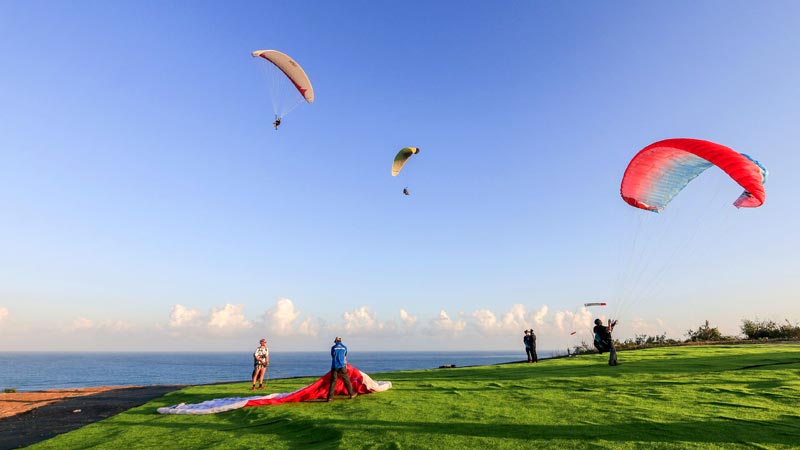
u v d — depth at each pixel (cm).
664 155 1366
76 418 1248
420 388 1359
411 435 753
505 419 831
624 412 834
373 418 912
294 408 1104
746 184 1085
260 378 1672
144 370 15738
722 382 1134
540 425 767
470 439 703
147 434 958
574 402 970
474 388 1289
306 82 2370
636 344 3375
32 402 1581
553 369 1733
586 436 680
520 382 1366
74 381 9306
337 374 1208
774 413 781
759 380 1131
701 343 3084
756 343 2756
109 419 1173
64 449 871
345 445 725
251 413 1094
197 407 1216
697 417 766
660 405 887
